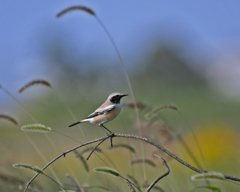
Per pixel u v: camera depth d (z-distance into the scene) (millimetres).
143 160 8477
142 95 35156
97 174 9711
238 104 25859
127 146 8234
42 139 16938
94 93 31906
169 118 23250
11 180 8195
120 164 12406
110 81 37625
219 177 4445
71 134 17062
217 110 25688
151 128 9508
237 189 9109
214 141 15203
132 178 7914
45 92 26797
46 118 23828
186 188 9328
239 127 18734
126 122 18469
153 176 10570
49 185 9000
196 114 25422
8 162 10203
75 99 29156
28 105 25375
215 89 32656
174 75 43312
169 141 9508
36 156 13336
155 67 46375
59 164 12164
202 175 4492
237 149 13695
